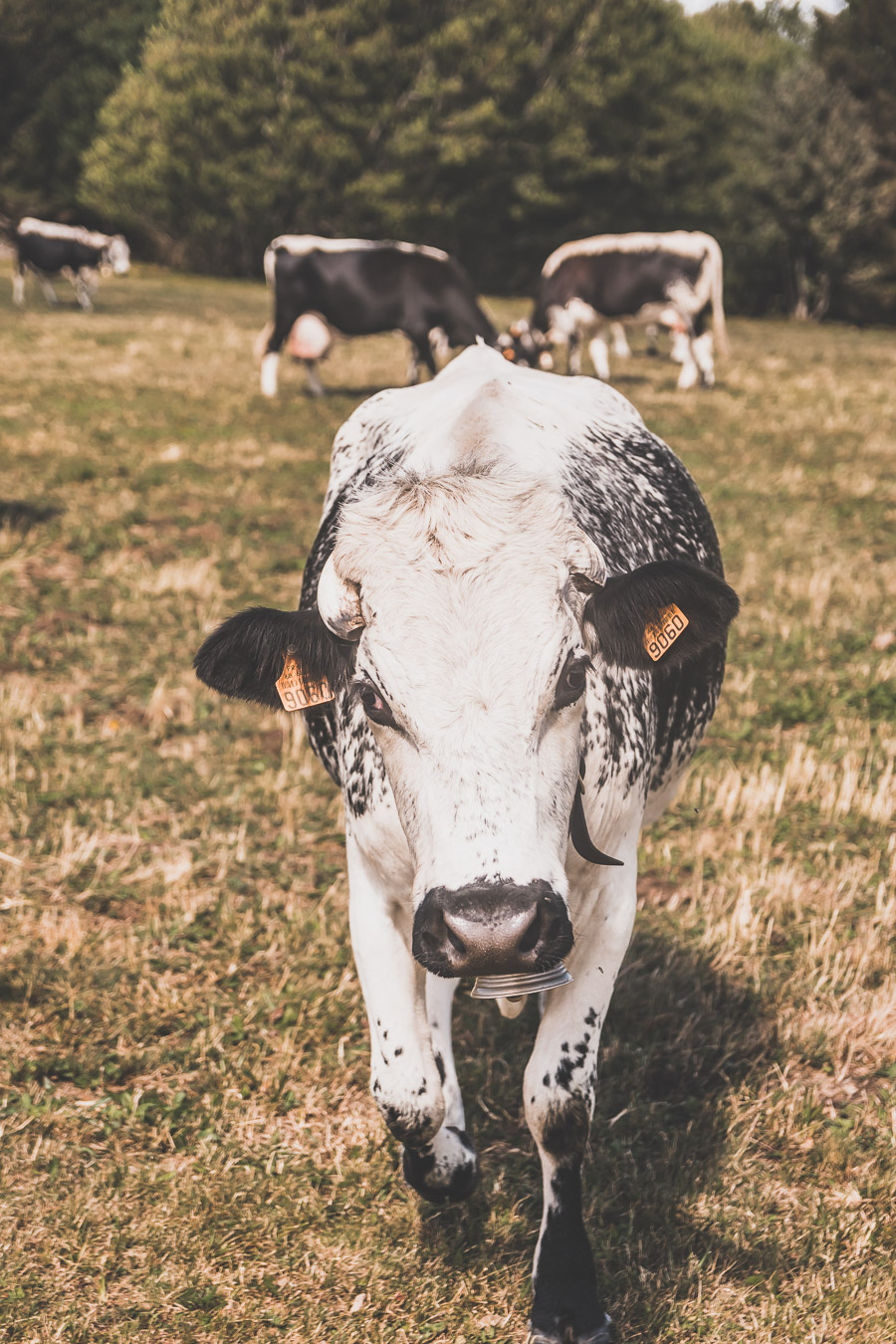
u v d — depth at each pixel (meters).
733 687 6.03
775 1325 2.59
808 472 10.56
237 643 2.43
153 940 3.97
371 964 2.69
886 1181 2.96
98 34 42.97
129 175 37.38
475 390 3.18
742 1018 3.64
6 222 40.88
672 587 2.38
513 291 41.31
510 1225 2.89
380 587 2.21
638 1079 3.37
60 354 16.38
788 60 50.81
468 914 1.90
